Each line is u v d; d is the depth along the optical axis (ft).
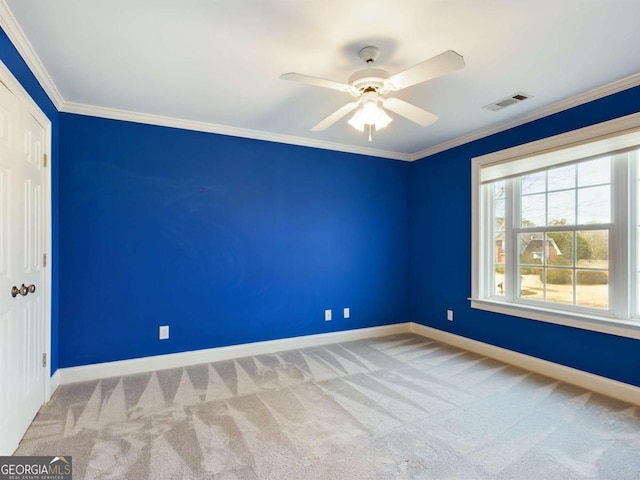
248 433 6.64
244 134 11.39
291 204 12.23
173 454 5.97
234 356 11.13
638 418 7.20
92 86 8.18
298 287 12.32
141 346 10.00
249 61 7.14
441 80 7.90
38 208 7.47
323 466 5.67
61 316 9.11
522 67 7.35
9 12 5.53
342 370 9.96
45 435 6.53
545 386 8.83
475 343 11.72
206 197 10.89
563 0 5.33
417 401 7.98
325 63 7.23
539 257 10.21
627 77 7.75
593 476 5.45
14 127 6.07
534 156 9.88
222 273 11.09
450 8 5.53
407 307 14.56
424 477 5.41
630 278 8.24
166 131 10.39
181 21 5.84
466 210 12.15
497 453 6.03
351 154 13.41
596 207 8.89
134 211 9.97
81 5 5.41
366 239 13.67
